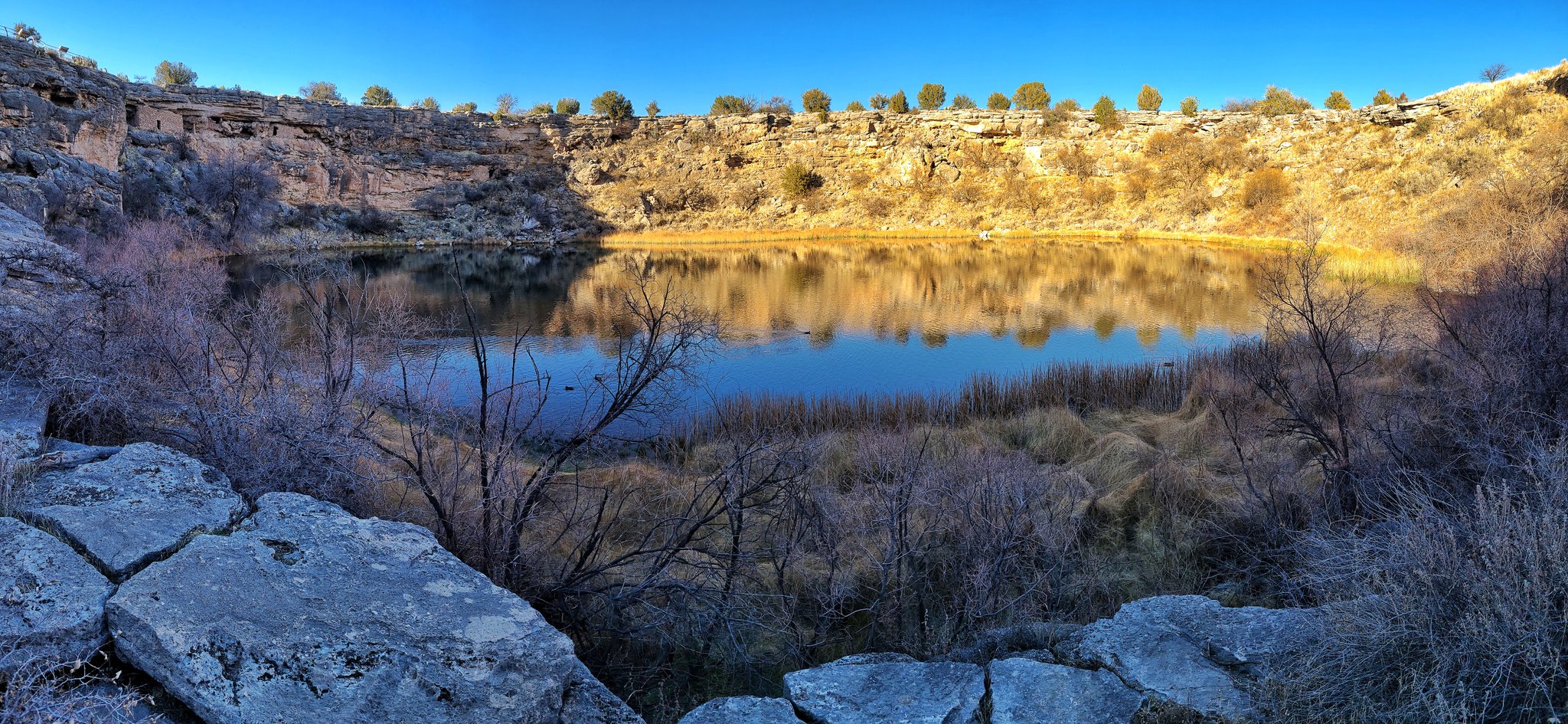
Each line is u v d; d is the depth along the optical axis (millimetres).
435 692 3045
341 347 6805
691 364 9516
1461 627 3260
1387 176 45188
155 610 3180
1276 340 10234
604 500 5922
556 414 12055
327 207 57781
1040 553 6344
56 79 37094
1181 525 7023
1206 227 50375
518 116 73000
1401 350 10203
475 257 46500
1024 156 68375
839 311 25281
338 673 3055
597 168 69062
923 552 6340
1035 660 4293
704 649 5406
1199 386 11781
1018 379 13711
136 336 6777
